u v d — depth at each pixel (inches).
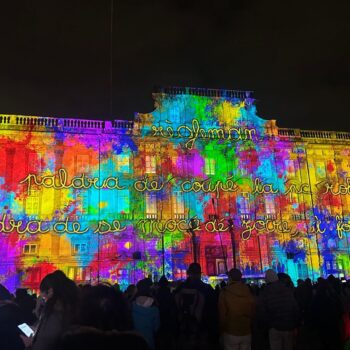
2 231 2014.0
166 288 587.5
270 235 2251.5
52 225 2070.6
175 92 2377.0
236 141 2347.4
